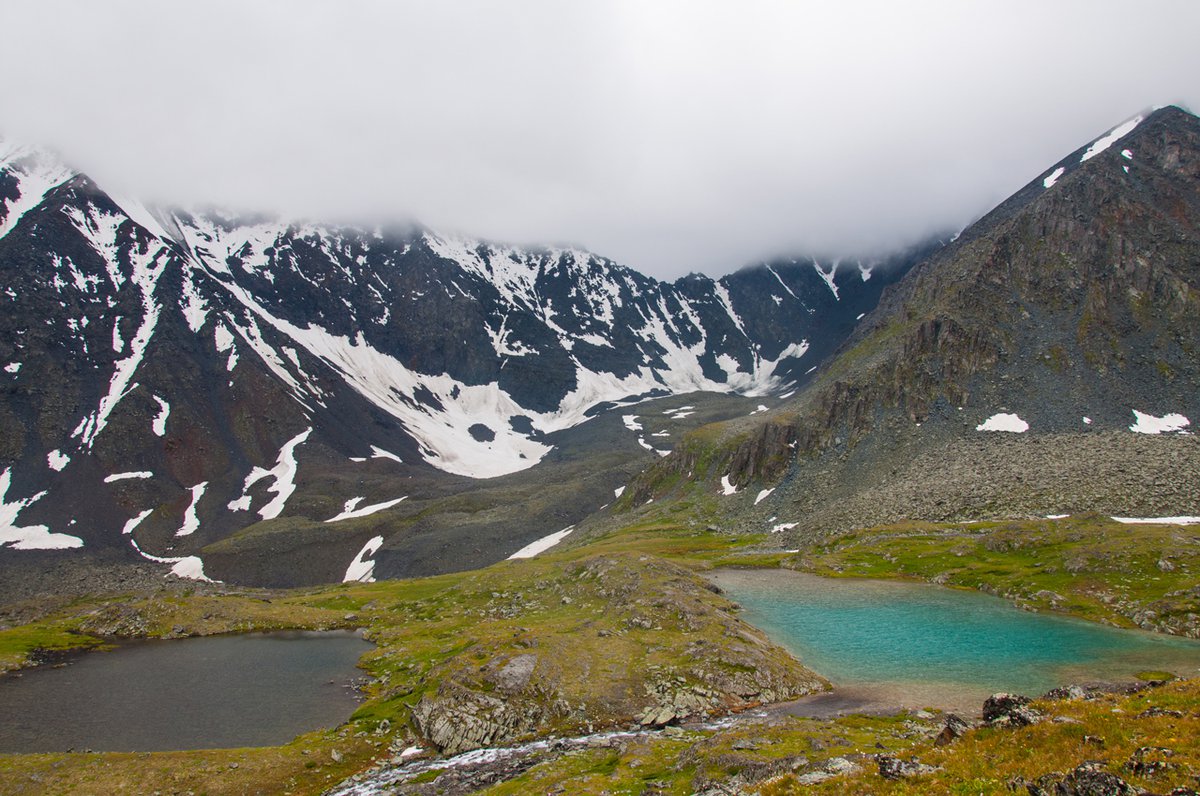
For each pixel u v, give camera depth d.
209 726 66.81
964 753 27.25
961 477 139.38
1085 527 100.44
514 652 69.81
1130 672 59.72
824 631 79.25
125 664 89.69
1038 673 61.34
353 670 84.75
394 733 61.69
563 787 40.81
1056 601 82.19
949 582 97.88
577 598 102.88
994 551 103.81
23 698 76.06
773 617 86.19
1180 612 71.38
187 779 52.38
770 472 191.62
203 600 119.81
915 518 129.75
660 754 45.91
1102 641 69.12
